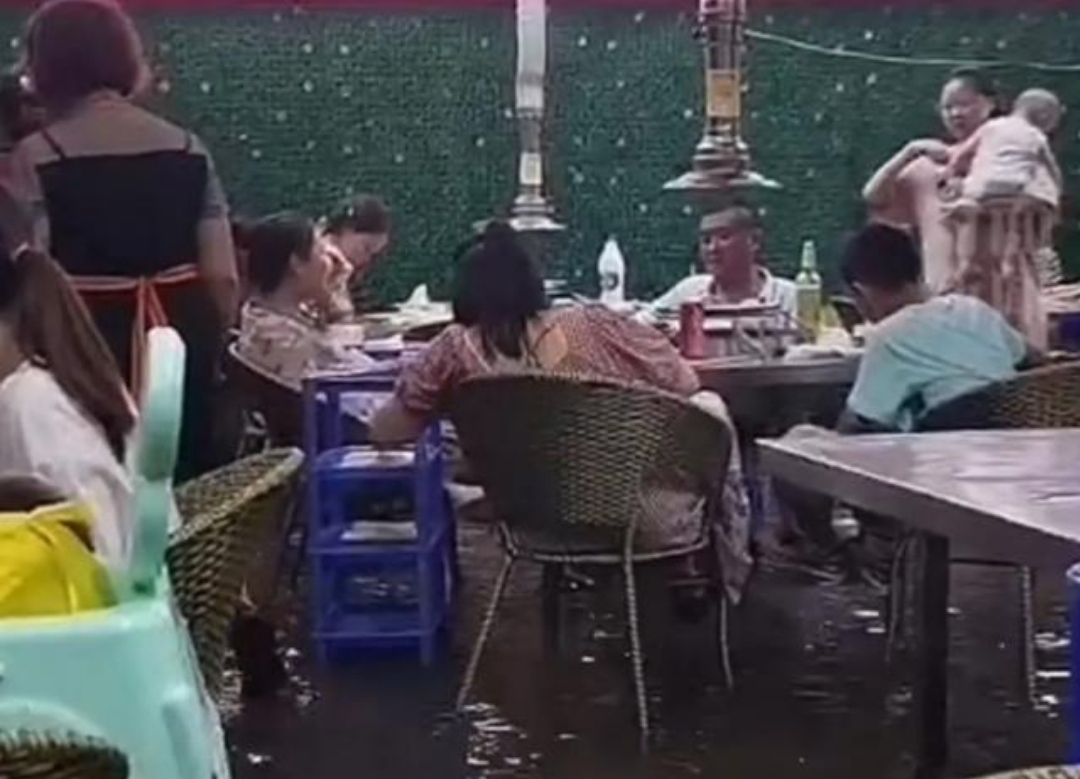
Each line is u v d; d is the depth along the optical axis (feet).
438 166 28.63
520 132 22.15
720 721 12.66
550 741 12.21
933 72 29.09
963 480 8.37
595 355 13.20
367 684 13.74
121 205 12.14
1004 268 21.39
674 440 12.37
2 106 13.96
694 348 15.38
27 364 7.64
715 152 17.12
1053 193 21.90
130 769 5.03
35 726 5.18
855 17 28.96
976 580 17.30
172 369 5.50
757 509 17.15
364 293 26.61
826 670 14.02
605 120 28.86
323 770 11.58
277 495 7.38
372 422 13.64
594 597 16.15
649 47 28.84
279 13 28.09
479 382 12.32
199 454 12.56
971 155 22.00
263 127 28.22
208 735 6.00
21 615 5.47
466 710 12.96
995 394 13.02
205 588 6.74
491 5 28.53
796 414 15.28
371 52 28.37
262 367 15.31
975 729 12.42
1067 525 7.02
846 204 29.07
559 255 28.81
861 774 11.48
